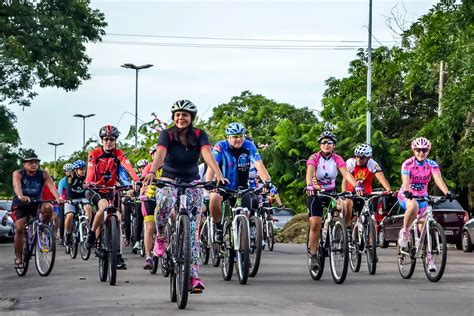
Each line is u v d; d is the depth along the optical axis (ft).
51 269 52.85
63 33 156.76
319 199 49.21
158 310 36.47
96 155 52.90
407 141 158.10
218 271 55.16
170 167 39.63
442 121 101.96
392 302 39.60
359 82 163.22
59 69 156.04
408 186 50.21
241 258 46.93
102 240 48.49
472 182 132.67
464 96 100.27
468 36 97.35
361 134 149.69
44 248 53.21
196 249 38.63
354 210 54.39
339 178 139.54
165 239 39.65
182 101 39.45
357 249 53.52
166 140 39.14
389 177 145.79
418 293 43.21
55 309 37.70
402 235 50.62
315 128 152.56
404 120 163.22
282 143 153.17
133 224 71.05
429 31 105.09
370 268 52.85
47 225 53.31
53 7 161.58
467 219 94.22
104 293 42.80
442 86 122.83
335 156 50.26
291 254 75.56
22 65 153.58
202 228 60.34
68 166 70.18
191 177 39.78
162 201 39.14
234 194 48.24
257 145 161.48
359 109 154.30
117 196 52.06
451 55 100.27
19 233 53.83
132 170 52.49
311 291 43.70
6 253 79.25
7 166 190.49
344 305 38.40
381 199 58.34
